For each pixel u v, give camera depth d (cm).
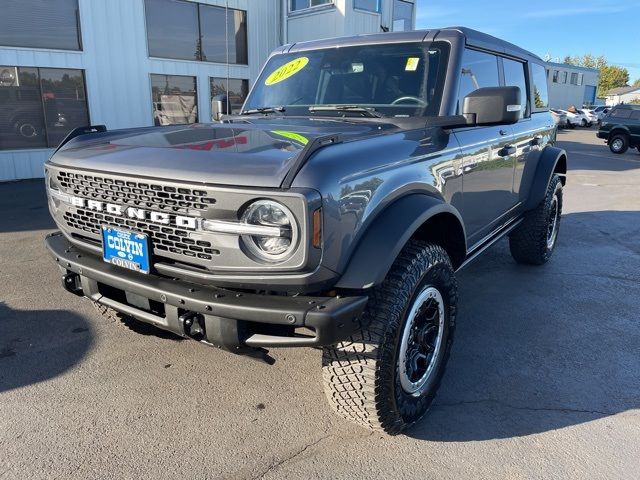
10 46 1177
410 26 1712
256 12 1544
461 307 436
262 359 228
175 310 223
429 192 273
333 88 352
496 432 270
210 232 210
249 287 213
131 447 254
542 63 536
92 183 246
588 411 289
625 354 355
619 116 2034
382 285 236
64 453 249
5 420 275
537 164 492
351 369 234
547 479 235
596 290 479
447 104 311
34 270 525
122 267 244
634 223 778
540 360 345
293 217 193
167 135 277
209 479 233
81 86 1287
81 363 336
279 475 236
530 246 523
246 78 1568
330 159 209
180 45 1423
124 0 1305
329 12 1447
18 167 1228
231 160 214
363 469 241
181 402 294
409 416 262
